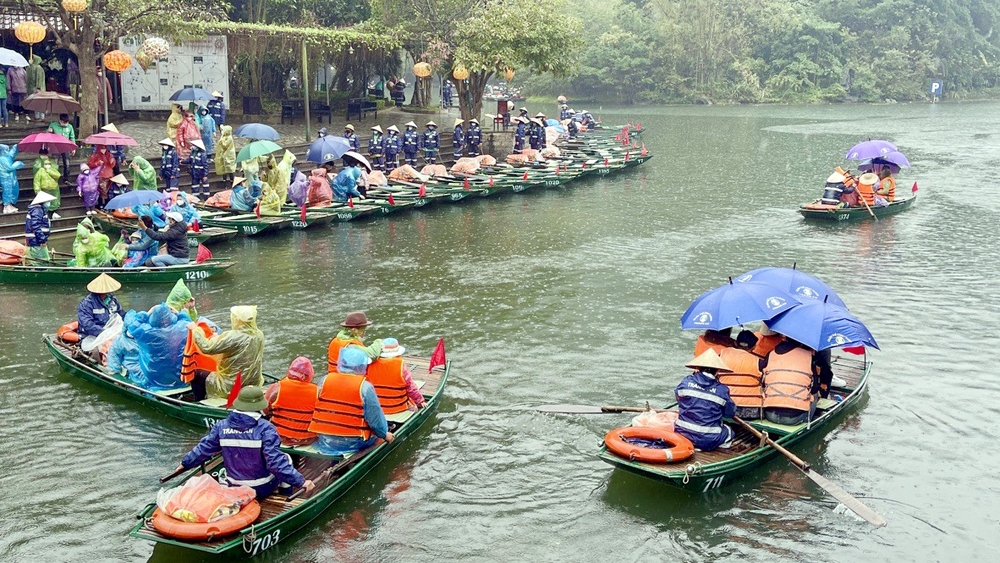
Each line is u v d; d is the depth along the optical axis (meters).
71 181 24.81
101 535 9.15
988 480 10.42
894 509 9.76
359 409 9.83
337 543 9.02
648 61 100.44
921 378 13.44
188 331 11.68
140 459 10.77
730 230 24.95
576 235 24.33
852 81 101.00
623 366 13.95
